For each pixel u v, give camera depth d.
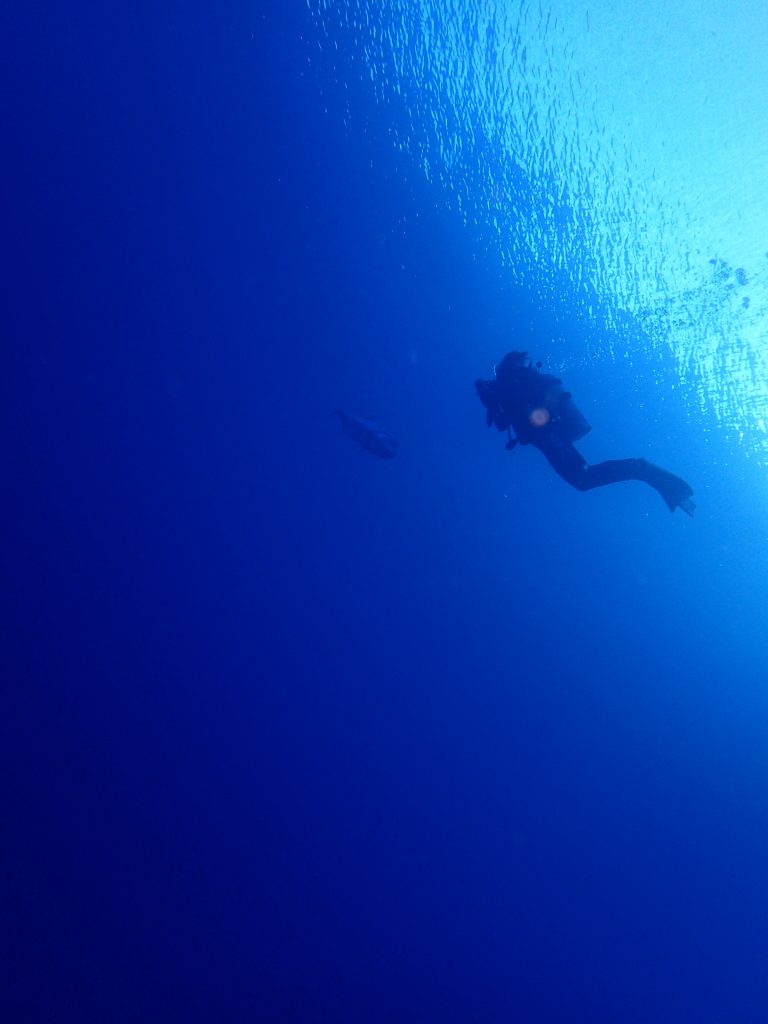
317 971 3.61
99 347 4.99
